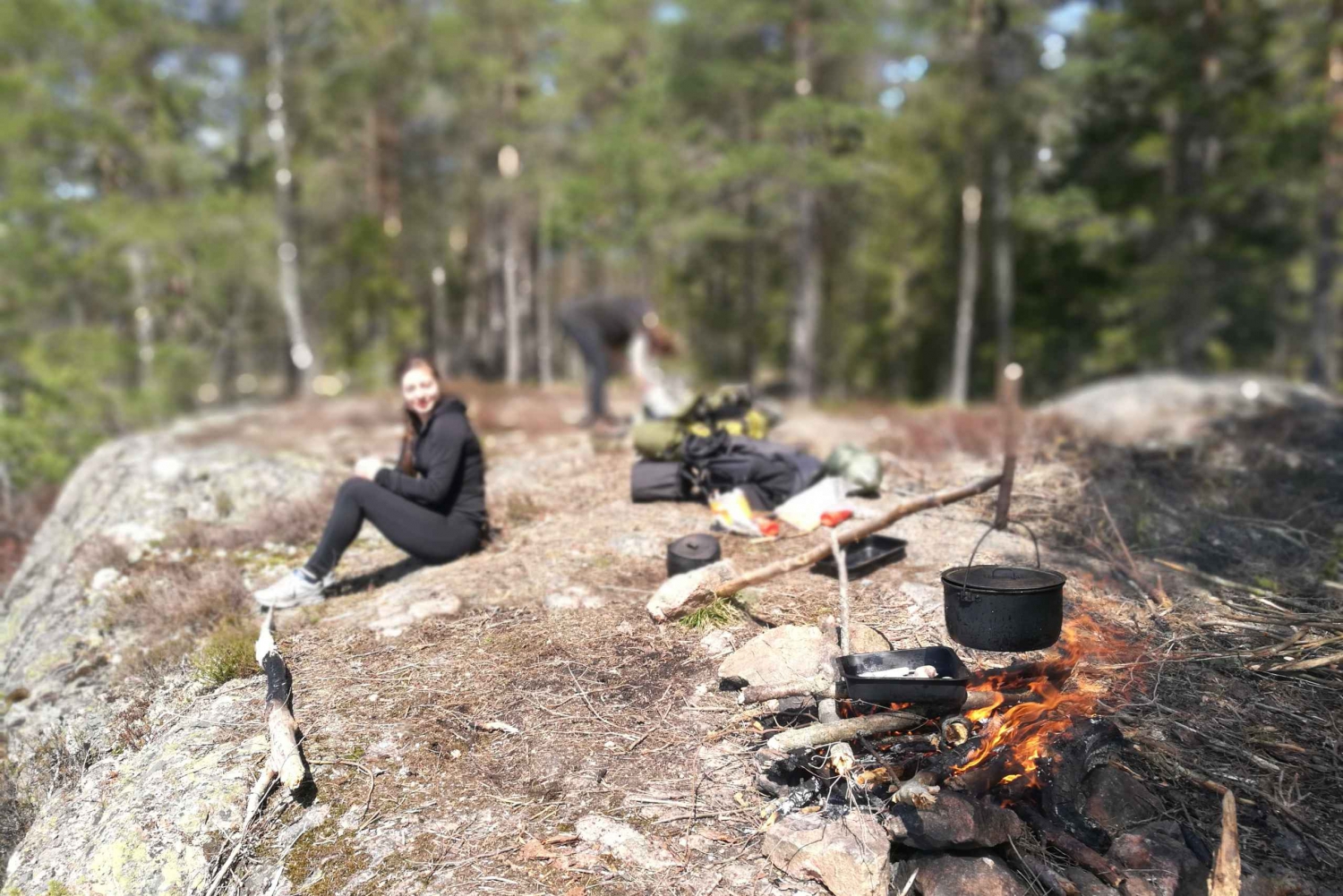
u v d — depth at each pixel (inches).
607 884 88.5
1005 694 106.3
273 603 156.8
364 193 912.3
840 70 772.0
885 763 98.4
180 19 693.3
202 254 689.6
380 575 174.2
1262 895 82.4
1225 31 636.1
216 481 229.5
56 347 611.5
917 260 919.0
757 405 252.7
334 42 736.3
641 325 262.7
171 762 114.3
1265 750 103.3
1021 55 733.9
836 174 695.1
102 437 466.6
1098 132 767.1
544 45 940.6
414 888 90.2
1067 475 199.2
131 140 681.6
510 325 934.4
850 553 159.5
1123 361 768.9
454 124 956.6
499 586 157.1
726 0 708.7
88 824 109.6
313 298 810.8
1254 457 209.8
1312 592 144.3
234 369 846.5
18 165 640.4
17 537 295.0
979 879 84.0
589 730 113.6
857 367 1019.3
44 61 663.8
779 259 1025.5
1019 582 119.6
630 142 749.3
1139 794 95.1
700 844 93.5
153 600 167.8
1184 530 170.1
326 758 110.7
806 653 118.1
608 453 249.4
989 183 814.5
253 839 100.1
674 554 153.1
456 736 113.9
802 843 88.3
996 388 876.6
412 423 167.6
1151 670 118.5
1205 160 748.0
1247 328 792.9
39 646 166.6
